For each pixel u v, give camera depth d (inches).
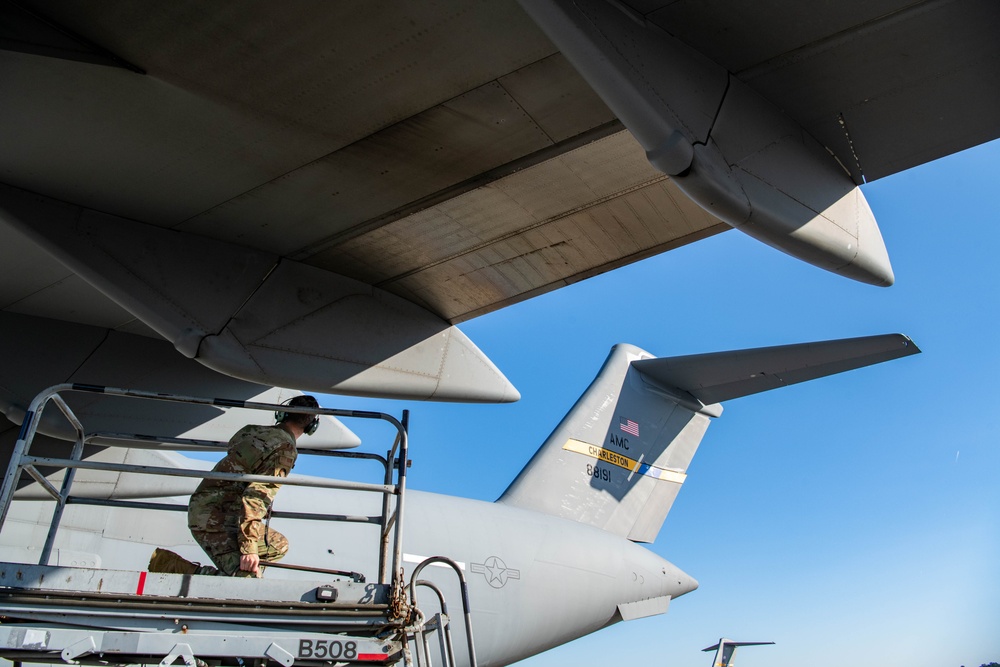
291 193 197.3
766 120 162.7
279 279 227.9
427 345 253.3
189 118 168.2
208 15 141.2
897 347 305.0
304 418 166.4
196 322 211.8
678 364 429.1
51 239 197.5
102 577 126.1
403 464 154.3
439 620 147.3
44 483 145.8
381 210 205.8
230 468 152.1
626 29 141.3
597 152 184.5
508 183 195.6
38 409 137.0
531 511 388.2
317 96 162.1
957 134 170.9
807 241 164.6
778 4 142.3
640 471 433.1
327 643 125.4
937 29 148.3
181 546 300.2
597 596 378.6
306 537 312.3
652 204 205.6
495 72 157.8
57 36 147.1
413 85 160.2
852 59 154.6
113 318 264.8
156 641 116.2
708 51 153.5
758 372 397.7
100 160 182.2
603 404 427.8
